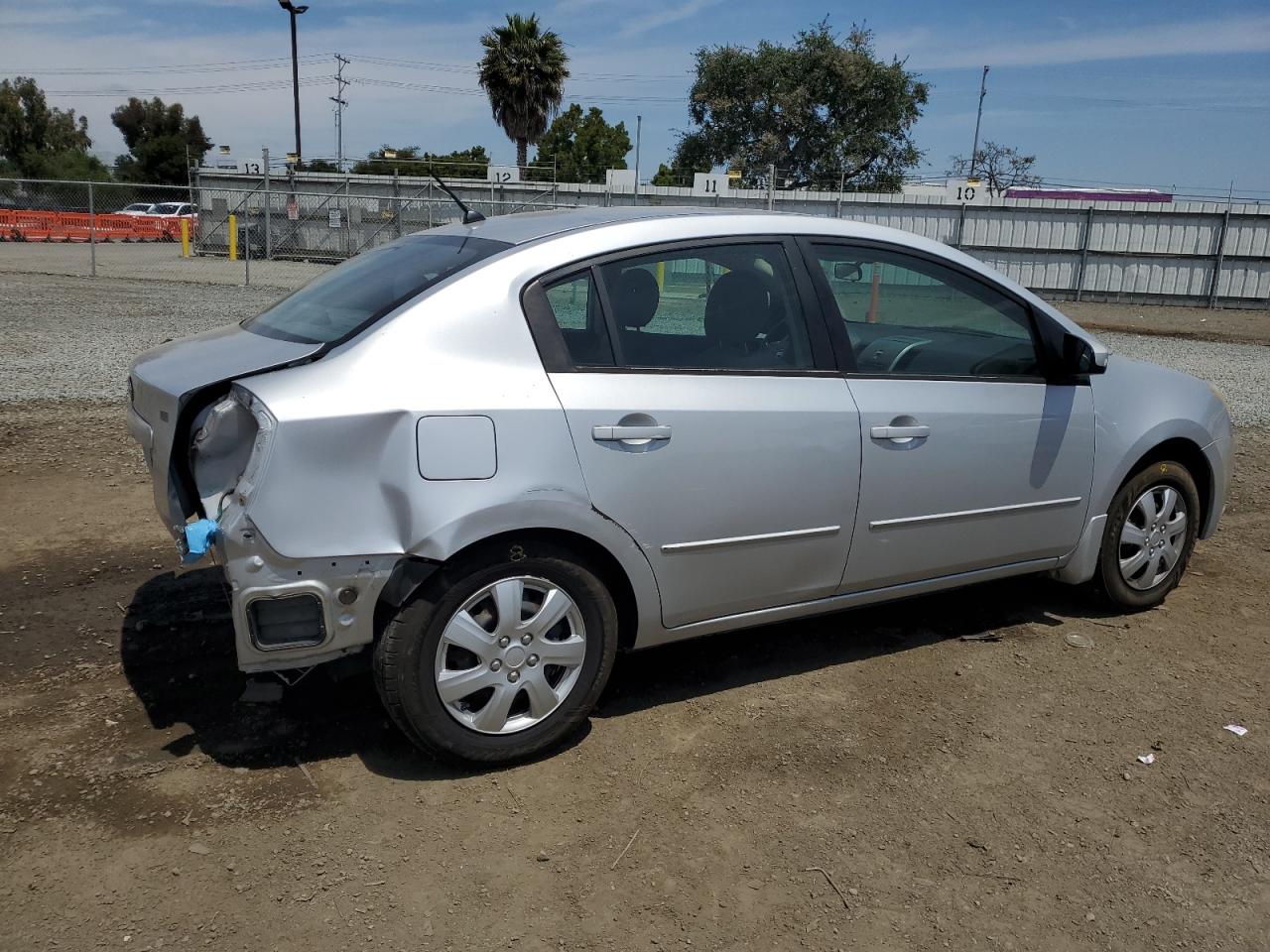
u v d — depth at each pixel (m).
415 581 2.91
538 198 29.45
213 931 2.47
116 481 6.12
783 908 2.63
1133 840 2.96
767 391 3.46
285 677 3.16
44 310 14.57
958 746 3.45
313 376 2.90
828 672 3.97
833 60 40.16
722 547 3.42
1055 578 4.48
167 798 2.99
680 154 43.81
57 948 2.40
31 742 3.26
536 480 3.04
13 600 4.37
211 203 30.97
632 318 3.34
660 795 3.10
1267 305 24.44
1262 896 2.74
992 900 2.69
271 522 2.79
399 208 26.61
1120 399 4.35
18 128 63.84
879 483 3.68
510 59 41.69
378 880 2.68
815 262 3.68
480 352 3.05
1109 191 39.53
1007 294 4.07
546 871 2.74
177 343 3.69
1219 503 4.79
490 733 3.14
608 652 3.29
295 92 45.56
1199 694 3.87
